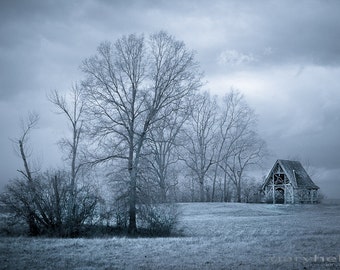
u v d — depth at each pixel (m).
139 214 30.73
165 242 22.38
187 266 14.80
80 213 28.58
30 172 29.70
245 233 28.45
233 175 78.69
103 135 33.44
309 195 74.44
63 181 28.64
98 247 20.25
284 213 54.22
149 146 34.34
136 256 17.34
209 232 31.59
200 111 73.06
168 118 35.22
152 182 32.28
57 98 38.34
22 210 27.89
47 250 19.34
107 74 34.12
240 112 76.88
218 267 14.43
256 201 79.62
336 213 52.97
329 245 19.80
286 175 73.19
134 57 34.31
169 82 34.53
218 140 76.38
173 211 31.28
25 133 31.30
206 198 78.88
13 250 19.23
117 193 31.17
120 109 34.00
